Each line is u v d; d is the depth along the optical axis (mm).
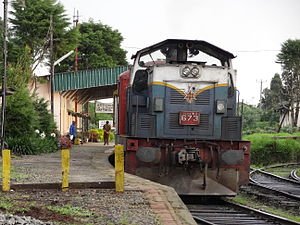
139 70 14195
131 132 13648
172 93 13594
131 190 10641
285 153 33750
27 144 21703
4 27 20203
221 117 13711
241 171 13383
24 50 30953
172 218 8055
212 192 13172
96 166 16047
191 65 13664
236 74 14156
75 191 10609
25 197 9695
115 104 17438
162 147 13273
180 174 13320
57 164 16531
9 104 22219
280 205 14203
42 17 36094
